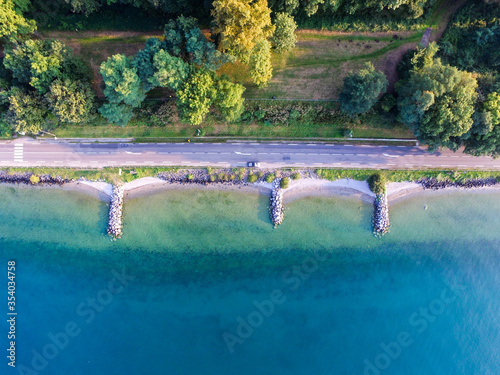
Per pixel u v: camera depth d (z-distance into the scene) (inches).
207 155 2977.4
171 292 2987.2
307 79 2871.6
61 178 2977.4
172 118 2876.5
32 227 2989.7
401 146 2984.7
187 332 2965.1
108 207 2992.1
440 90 2390.5
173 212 2997.0
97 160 2962.6
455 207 3051.2
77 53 2795.3
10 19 2348.7
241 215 3006.9
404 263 3048.7
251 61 2452.0
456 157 2994.6
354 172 3002.0
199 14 2677.2
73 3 2395.4
